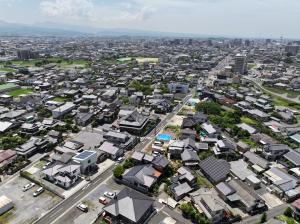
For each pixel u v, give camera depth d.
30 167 72.44
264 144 88.19
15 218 53.03
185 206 55.12
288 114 122.50
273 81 199.50
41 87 163.38
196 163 74.38
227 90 165.00
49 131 95.31
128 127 97.00
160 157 73.06
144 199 55.31
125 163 73.81
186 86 161.00
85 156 71.38
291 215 56.12
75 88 160.00
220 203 54.88
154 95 144.88
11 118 107.19
